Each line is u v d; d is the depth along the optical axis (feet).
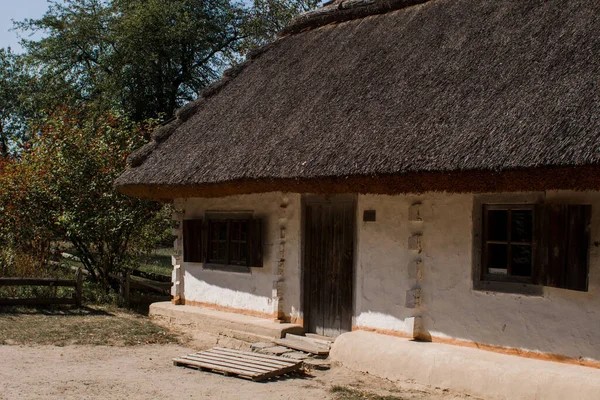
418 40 28.22
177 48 79.51
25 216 38.27
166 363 24.53
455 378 20.30
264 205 29.89
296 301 28.14
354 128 24.25
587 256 19.06
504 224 21.63
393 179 21.33
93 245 40.32
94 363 23.94
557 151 17.46
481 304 21.77
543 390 18.22
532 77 21.44
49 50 81.25
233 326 29.09
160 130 34.17
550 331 19.98
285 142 26.17
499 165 18.44
